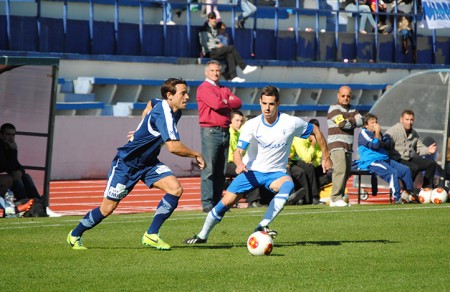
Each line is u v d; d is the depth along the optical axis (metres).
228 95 30.05
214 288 14.56
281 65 55.59
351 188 42.78
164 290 14.41
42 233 22.20
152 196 38.72
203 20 57.41
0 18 47.25
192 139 47.41
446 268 16.73
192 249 19.25
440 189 33.47
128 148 18.64
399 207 29.83
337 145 31.59
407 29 61.22
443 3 56.41
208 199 29.97
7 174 29.23
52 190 40.00
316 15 57.88
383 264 17.16
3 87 29.84
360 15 61.66
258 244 18.12
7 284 14.88
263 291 14.30
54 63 29.75
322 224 24.36
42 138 30.09
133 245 19.92
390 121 38.12
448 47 63.53
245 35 55.31
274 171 19.69
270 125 19.42
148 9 55.94
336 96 57.62
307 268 16.61
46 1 52.25
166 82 18.61
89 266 16.80
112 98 49.94
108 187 18.83
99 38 50.94
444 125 36.38
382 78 59.78
